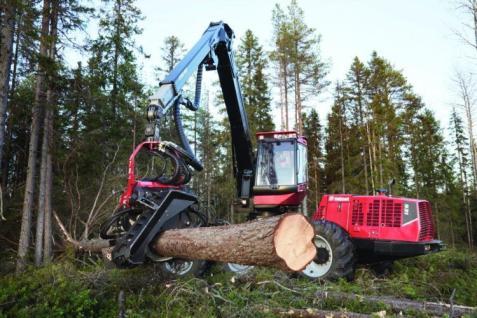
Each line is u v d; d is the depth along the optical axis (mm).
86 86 10789
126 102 13688
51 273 5289
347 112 30359
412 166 31266
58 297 4203
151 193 5129
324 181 30844
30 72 10031
